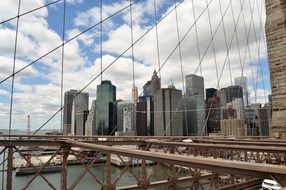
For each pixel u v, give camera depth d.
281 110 20.48
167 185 10.28
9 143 9.06
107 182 9.16
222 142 12.50
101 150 6.68
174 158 4.16
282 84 20.66
